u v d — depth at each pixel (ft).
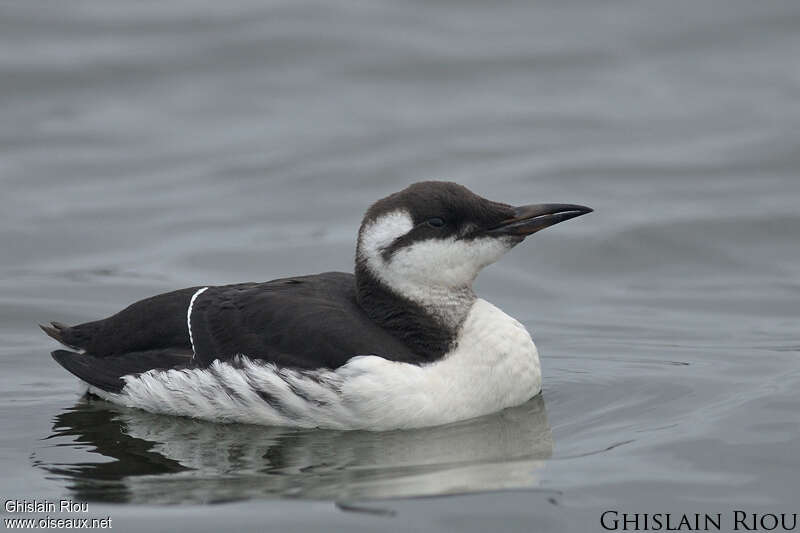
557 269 51.21
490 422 33.78
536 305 47.55
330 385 32.73
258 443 32.83
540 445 32.01
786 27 76.59
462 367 33.83
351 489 29.35
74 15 77.51
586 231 53.42
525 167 61.41
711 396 35.40
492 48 75.10
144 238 54.60
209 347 34.17
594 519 27.50
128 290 48.03
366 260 34.32
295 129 66.69
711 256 51.67
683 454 30.86
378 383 32.68
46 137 65.62
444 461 31.07
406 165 62.23
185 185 60.64
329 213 57.36
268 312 33.88
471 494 28.81
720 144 63.36
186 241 54.08
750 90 69.87
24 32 75.56
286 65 73.20
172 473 30.89
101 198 59.11
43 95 69.77
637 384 36.99
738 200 56.49
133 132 66.28
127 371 35.09
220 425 34.30
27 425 34.68
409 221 33.83
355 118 67.77
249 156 63.77
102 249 53.52
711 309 46.32
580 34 76.74
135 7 78.74
